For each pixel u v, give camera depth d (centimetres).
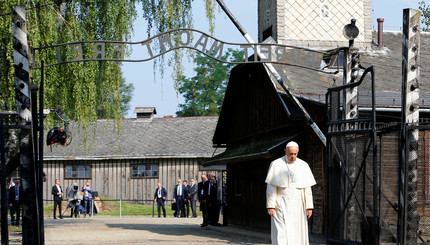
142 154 4481
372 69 1184
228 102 2559
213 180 2491
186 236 1981
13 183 2730
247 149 2175
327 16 2531
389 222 1313
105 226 2567
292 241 1172
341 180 1309
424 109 1639
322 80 1942
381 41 2428
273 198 1186
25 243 1181
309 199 1197
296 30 2512
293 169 1191
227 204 2547
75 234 2067
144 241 1784
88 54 1966
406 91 1131
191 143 4578
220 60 1528
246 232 2128
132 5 2038
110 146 4594
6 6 1778
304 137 1856
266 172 2042
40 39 1856
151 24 2050
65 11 1997
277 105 2039
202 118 4912
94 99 2012
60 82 1986
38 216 1203
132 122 4912
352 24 1488
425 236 1148
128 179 4538
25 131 1185
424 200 1188
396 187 1344
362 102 1681
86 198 3775
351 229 1270
